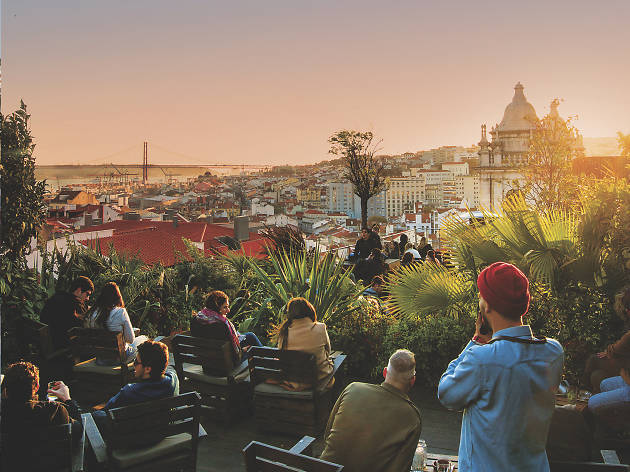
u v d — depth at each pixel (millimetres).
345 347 7145
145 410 4336
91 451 4668
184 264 9969
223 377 6012
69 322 6941
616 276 5855
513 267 2594
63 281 8711
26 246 10477
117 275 8820
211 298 6148
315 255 7836
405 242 15562
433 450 5289
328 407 5988
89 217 75938
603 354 5090
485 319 2756
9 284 7840
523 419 2451
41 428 3961
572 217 6402
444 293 6715
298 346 5688
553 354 2523
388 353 6832
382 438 3660
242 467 5102
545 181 12883
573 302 5977
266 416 5789
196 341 6020
